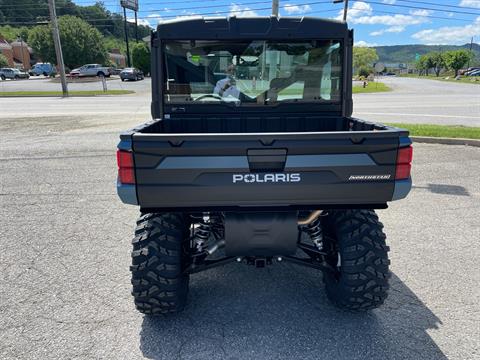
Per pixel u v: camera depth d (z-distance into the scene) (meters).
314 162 2.64
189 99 4.20
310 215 3.14
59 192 6.65
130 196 2.64
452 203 5.89
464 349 2.86
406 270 3.98
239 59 4.10
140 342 2.97
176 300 3.04
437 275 3.89
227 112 4.27
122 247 4.58
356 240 2.98
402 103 22.30
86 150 9.88
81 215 5.60
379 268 2.97
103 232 5.00
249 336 3.03
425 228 5.01
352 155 2.65
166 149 2.56
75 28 64.31
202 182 2.63
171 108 4.22
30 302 3.49
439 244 4.57
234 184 2.64
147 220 3.03
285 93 4.25
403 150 2.67
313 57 4.12
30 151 9.80
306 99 4.27
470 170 7.65
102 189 6.80
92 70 52.03
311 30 3.96
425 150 9.38
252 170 2.63
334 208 2.77
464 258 4.23
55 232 5.01
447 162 8.26
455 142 10.01
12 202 6.17
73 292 3.64
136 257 2.92
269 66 4.14
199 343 2.95
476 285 3.71
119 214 5.62
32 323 3.20
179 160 2.59
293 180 2.66
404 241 4.64
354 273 2.97
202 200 2.67
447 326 3.12
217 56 4.08
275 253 2.94
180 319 3.24
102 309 3.38
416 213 5.52
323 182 2.67
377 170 2.69
